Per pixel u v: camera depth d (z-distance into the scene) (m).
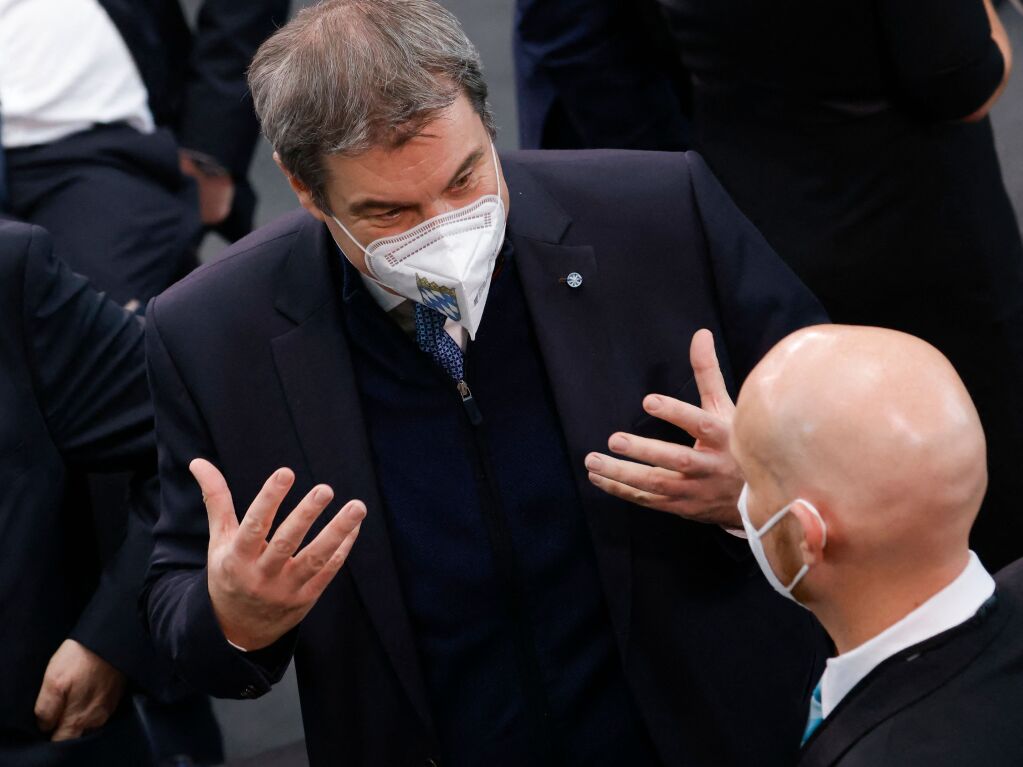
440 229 3.10
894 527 2.52
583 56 5.52
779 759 3.49
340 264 3.45
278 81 3.07
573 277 3.40
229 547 3.06
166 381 3.49
